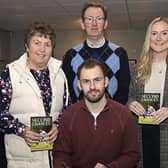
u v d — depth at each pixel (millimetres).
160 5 6375
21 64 2053
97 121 1894
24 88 2021
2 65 9945
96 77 1839
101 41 2531
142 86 2348
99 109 1901
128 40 10133
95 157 1886
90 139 1883
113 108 1927
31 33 2018
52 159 2025
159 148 2275
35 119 1939
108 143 1875
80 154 1907
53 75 2135
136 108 2174
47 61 2100
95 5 2486
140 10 6910
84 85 1864
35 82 2053
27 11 6930
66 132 1931
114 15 7539
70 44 10414
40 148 1952
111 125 1889
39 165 2047
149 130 2281
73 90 2504
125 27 9680
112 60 2492
